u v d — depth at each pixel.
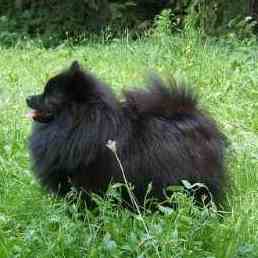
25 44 6.18
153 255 2.22
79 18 6.77
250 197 2.72
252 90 4.11
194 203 2.46
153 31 5.90
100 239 2.36
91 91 2.45
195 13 5.97
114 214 2.42
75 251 2.29
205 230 2.34
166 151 2.47
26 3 6.97
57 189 2.54
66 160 2.44
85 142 2.42
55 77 2.47
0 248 2.29
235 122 3.61
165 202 2.45
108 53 5.26
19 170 2.86
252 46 5.39
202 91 4.04
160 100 2.55
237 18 5.97
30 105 2.48
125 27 6.80
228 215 2.55
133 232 2.31
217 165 2.56
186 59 4.77
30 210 2.57
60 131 2.45
